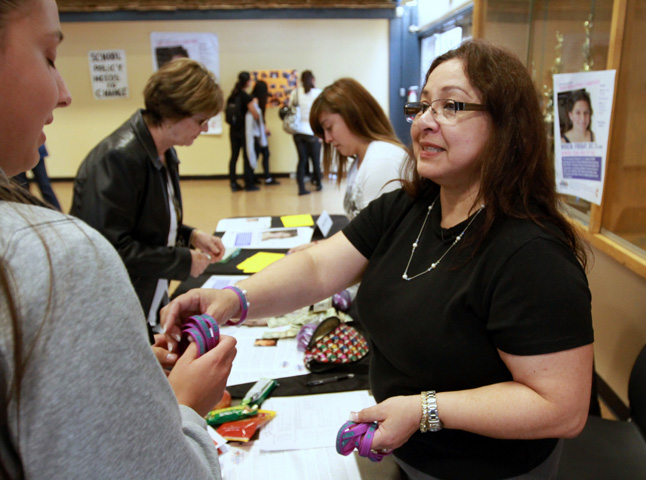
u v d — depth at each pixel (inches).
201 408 23.2
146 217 61.9
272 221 103.0
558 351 26.6
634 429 50.7
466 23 184.4
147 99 57.8
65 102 19.0
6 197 15.5
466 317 30.3
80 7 241.4
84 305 14.6
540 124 30.2
